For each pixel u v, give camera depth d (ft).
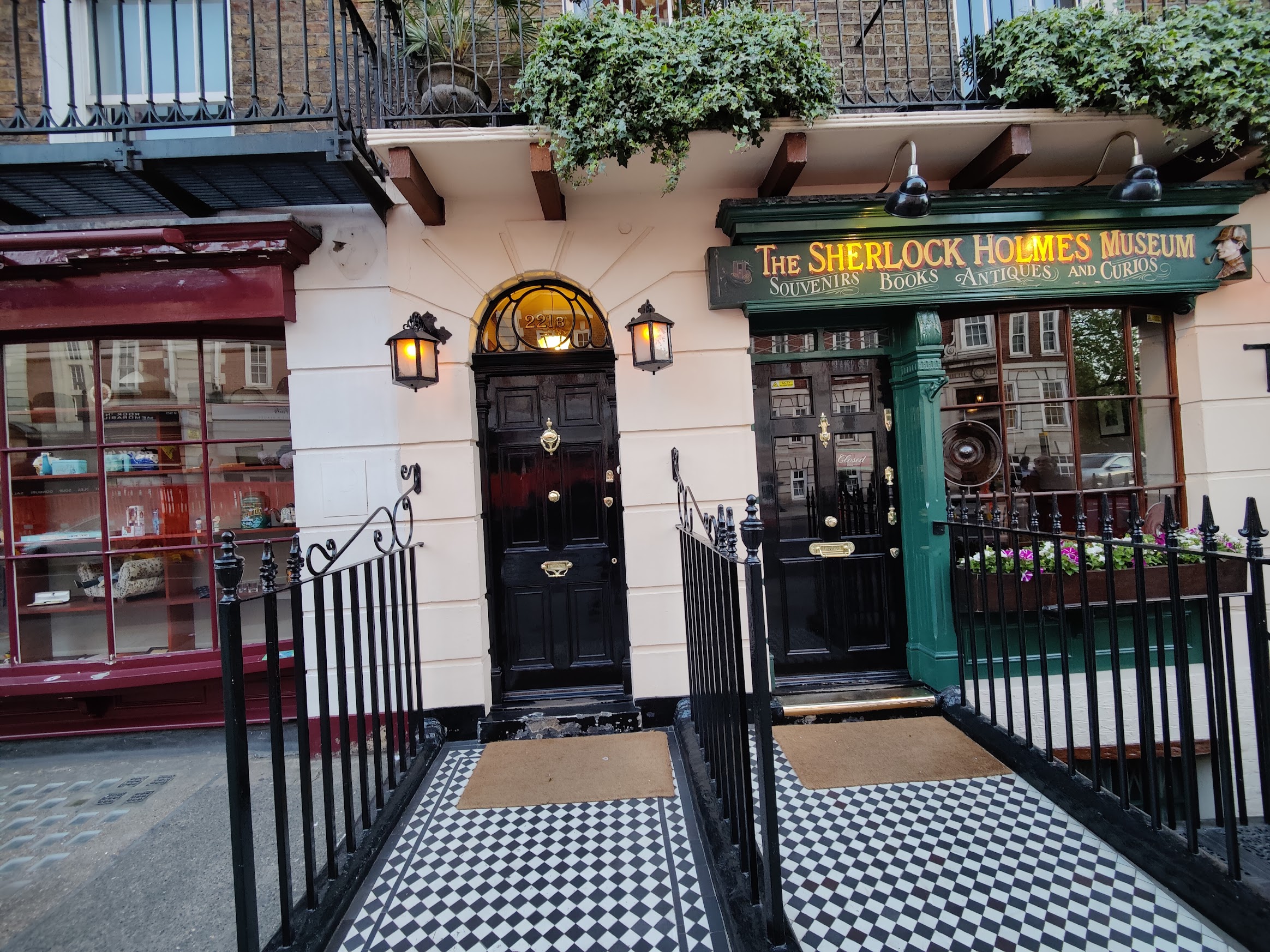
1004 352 12.66
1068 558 11.34
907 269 11.59
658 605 11.74
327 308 11.64
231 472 12.55
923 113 10.24
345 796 7.59
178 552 12.41
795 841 8.06
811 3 12.67
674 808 9.04
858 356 12.55
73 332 11.94
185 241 10.57
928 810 8.61
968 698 11.37
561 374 12.48
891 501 12.65
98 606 12.29
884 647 12.59
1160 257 11.86
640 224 11.82
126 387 12.30
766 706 6.08
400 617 11.57
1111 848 7.62
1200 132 10.84
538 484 12.44
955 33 12.94
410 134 9.72
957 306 12.50
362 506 11.69
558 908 7.11
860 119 10.20
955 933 6.48
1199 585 11.33
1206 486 12.46
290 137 9.76
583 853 8.08
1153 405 12.87
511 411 12.44
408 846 8.31
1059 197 11.28
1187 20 10.30
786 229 11.21
